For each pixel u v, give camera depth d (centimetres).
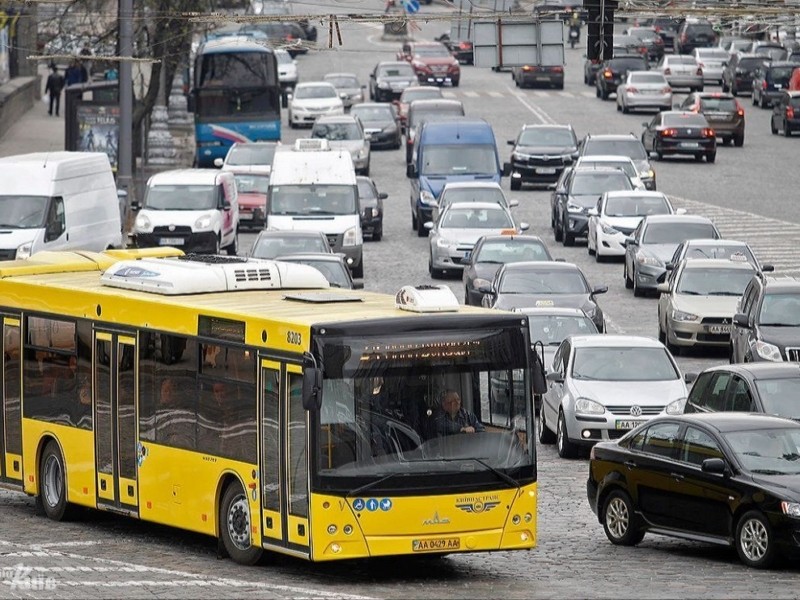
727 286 9150
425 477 4175
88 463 5156
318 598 3903
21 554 4666
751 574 4366
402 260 12506
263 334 4334
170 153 17450
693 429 4762
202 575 4275
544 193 16200
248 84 17700
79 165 10938
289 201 11975
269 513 4319
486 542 4244
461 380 4256
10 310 5553
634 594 3988
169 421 4753
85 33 15650
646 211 12238
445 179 13962
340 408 4144
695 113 17900
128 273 5119
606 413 6612
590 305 8781
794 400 5922
